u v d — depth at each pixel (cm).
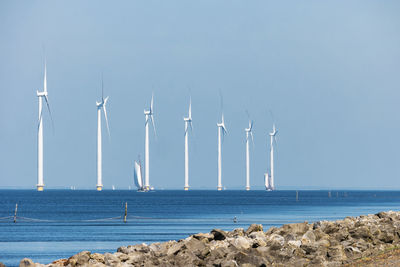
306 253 9994
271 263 9475
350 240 10706
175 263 9975
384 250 9888
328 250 9850
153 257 10638
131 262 10669
